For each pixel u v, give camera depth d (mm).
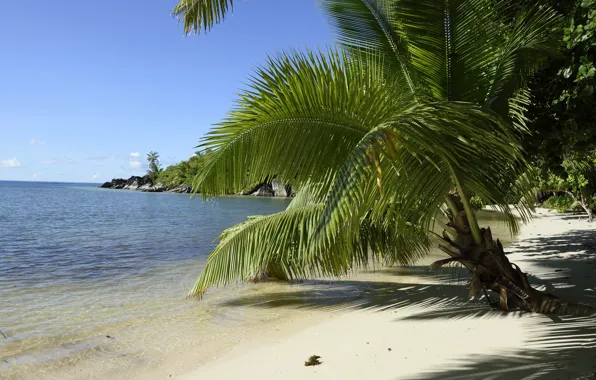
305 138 4312
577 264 9422
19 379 4660
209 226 24984
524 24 5836
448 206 5840
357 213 3543
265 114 4148
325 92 4164
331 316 6863
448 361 4254
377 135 3084
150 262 12836
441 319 5879
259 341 5727
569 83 5691
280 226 6672
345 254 6352
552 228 18000
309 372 4363
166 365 5004
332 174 4434
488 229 5645
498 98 5527
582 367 3779
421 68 5578
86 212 38844
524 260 10383
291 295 8430
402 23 5453
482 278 5707
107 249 15555
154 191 116375
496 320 5465
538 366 3896
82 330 6383
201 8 5570
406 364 4305
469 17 5285
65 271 11391
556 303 5504
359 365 4414
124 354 5387
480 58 5453
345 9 5973
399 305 7152
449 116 3605
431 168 4242
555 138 6449
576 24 5477
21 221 28672
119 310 7520
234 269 6766
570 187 20484
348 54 5754
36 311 7457
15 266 12148
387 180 3795
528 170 5859
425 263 11555
